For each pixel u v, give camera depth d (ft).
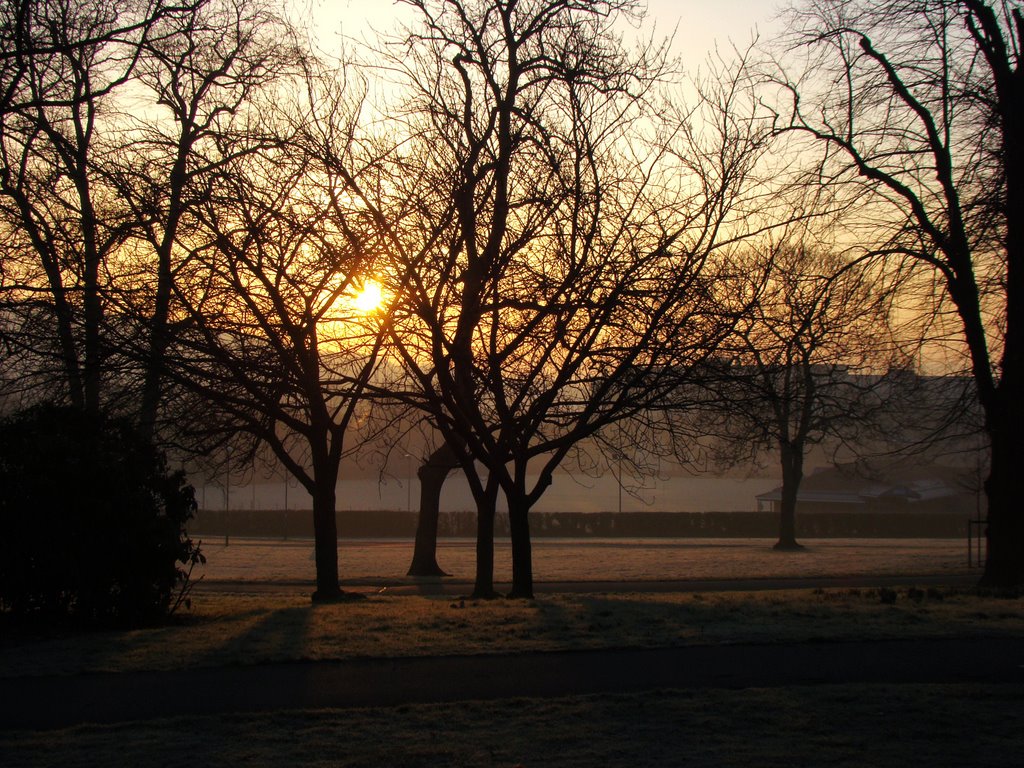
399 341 47.47
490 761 18.53
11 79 45.96
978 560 111.04
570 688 24.50
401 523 195.52
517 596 53.21
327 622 35.53
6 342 42.65
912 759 18.33
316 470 61.21
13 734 20.62
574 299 46.70
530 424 51.83
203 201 45.03
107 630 37.35
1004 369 61.67
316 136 46.42
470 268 45.85
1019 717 21.16
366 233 44.01
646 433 53.98
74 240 46.68
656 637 31.07
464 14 48.78
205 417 54.24
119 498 38.47
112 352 45.14
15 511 36.94
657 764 18.25
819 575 92.27
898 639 30.76
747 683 24.91
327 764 18.38
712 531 199.21
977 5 58.03
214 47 53.93
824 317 57.21
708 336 47.50
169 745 19.65
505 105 47.34
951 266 60.18
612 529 199.41
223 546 154.61
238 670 26.78
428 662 27.58
